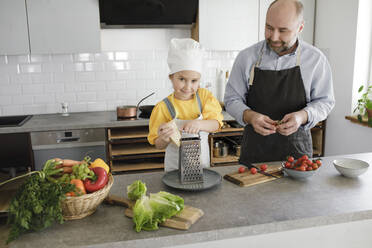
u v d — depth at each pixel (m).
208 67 3.69
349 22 3.17
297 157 2.01
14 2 2.93
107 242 1.05
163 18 3.26
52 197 1.10
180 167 1.44
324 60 1.94
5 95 3.38
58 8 3.00
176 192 1.42
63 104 3.36
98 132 3.00
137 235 1.09
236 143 3.30
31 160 2.93
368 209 1.25
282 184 1.50
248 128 2.11
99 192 1.20
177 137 1.45
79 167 1.23
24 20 2.97
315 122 1.83
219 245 1.29
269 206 1.28
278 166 1.70
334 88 3.45
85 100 3.53
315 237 1.39
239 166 1.77
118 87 3.57
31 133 2.88
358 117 3.03
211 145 3.21
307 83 1.94
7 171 2.91
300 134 1.99
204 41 3.29
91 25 3.07
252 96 2.03
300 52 1.93
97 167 1.28
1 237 2.49
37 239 1.08
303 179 1.55
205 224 1.15
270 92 1.97
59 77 3.44
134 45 3.52
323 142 3.65
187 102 1.81
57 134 2.93
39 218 1.09
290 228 1.17
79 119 3.15
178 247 1.25
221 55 3.70
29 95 3.42
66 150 2.98
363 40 3.12
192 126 1.60
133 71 3.57
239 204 1.30
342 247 1.44
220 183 1.52
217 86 3.71
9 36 2.97
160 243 1.08
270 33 1.75
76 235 1.10
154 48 3.56
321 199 1.33
